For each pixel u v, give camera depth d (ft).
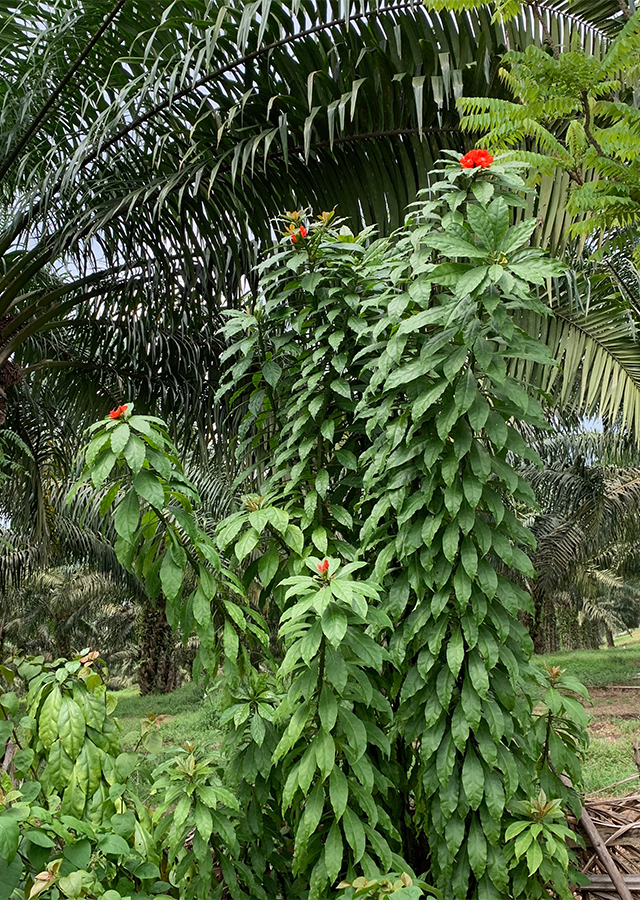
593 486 27.76
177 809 4.83
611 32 8.24
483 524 5.22
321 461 6.53
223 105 8.97
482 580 4.99
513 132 7.02
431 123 8.77
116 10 8.41
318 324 6.94
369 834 4.67
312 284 6.28
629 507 27.94
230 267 10.80
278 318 6.75
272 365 6.70
